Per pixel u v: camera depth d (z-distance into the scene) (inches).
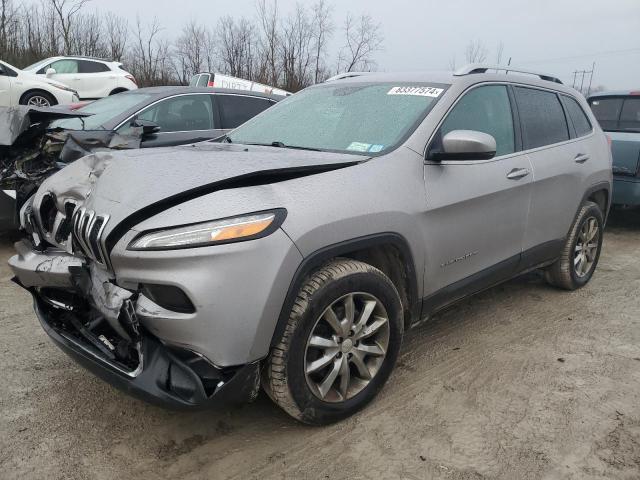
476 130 137.5
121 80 611.2
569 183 167.5
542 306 175.8
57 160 203.5
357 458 100.9
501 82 151.4
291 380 98.5
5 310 165.6
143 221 91.7
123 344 99.4
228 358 91.0
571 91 186.7
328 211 99.7
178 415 114.0
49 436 106.0
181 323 88.5
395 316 114.0
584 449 103.5
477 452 102.7
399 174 115.3
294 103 156.1
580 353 142.9
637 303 179.9
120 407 116.1
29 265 115.6
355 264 106.4
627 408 117.3
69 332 109.7
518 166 146.4
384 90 141.8
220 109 264.7
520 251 153.1
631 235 284.0
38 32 984.9
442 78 140.7
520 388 125.0
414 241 116.1
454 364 136.1
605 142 193.5
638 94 296.2
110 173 103.7
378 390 115.3
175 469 98.0
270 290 91.7
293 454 102.0
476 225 133.0
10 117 205.9
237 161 106.1
